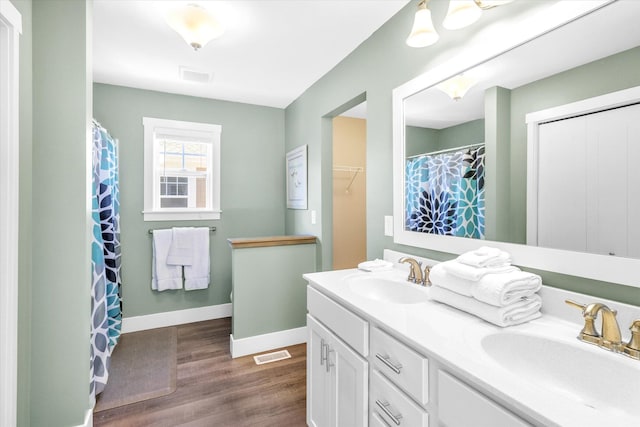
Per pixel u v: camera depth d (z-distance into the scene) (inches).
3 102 46.7
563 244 40.7
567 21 39.6
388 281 62.1
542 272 43.3
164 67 98.0
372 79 78.7
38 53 56.1
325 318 56.4
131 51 87.5
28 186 54.6
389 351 40.1
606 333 33.1
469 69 52.7
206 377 85.5
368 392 45.0
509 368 36.5
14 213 48.0
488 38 49.8
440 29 58.9
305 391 79.1
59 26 57.4
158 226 120.1
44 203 56.6
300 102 123.1
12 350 48.0
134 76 105.1
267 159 137.9
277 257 104.8
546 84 42.2
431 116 60.4
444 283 46.0
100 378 75.5
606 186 36.6
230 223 131.4
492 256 43.7
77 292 58.8
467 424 29.3
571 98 39.6
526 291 40.4
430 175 61.2
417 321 40.4
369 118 79.7
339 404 51.9
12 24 46.9
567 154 40.2
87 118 60.1
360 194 153.4
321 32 77.9
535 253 43.8
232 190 131.6
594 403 31.5
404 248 68.8
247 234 134.4
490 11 49.4
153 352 99.8
